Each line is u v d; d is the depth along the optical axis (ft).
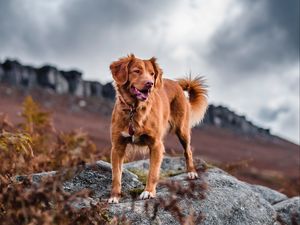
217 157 49.65
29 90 85.76
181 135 7.47
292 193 14.08
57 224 4.67
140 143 6.50
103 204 5.36
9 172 7.11
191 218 5.32
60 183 4.90
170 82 7.57
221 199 6.52
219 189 6.81
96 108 85.40
